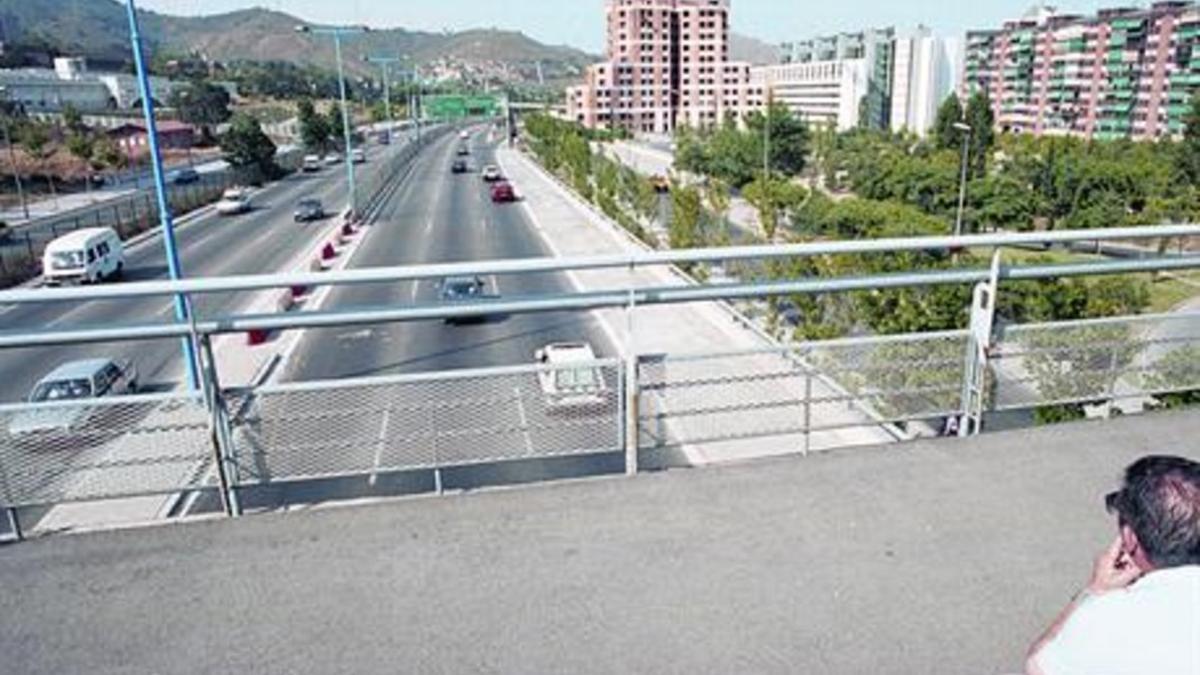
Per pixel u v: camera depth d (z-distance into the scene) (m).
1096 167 50.97
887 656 2.61
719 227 33.22
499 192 49.09
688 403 3.90
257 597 2.96
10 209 46.25
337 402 3.59
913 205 55.59
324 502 4.38
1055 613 2.80
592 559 3.15
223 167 68.88
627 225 38.03
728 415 3.96
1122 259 4.27
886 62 114.19
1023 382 4.28
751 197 42.09
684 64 129.75
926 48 108.94
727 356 3.89
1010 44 104.44
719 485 3.70
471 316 3.58
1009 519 3.38
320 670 2.60
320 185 60.00
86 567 3.17
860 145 77.25
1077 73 93.94
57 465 3.40
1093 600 1.54
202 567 3.15
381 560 3.17
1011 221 51.12
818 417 4.09
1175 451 3.93
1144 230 4.05
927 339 4.12
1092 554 3.13
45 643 2.75
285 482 3.62
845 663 2.58
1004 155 69.62
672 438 3.92
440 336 19.89
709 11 127.94
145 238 37.47
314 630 2.78
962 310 10.63
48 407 3.37
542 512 3.49
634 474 3.81
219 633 2.78
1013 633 2.70
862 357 4.07
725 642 2.68
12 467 3.35
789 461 3.91
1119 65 87.56
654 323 18.61
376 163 78.19
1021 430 4.19
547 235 36.56
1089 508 3.45
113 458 3.46
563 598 2.92
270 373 17.23
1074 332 4.29
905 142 78.06
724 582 3.00
